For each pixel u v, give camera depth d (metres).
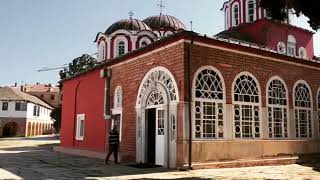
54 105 82.38
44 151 23.66
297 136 16.75
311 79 17.95
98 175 11.66
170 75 13.80
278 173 12.32
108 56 27.03
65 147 22.64
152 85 14.80
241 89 14.80
